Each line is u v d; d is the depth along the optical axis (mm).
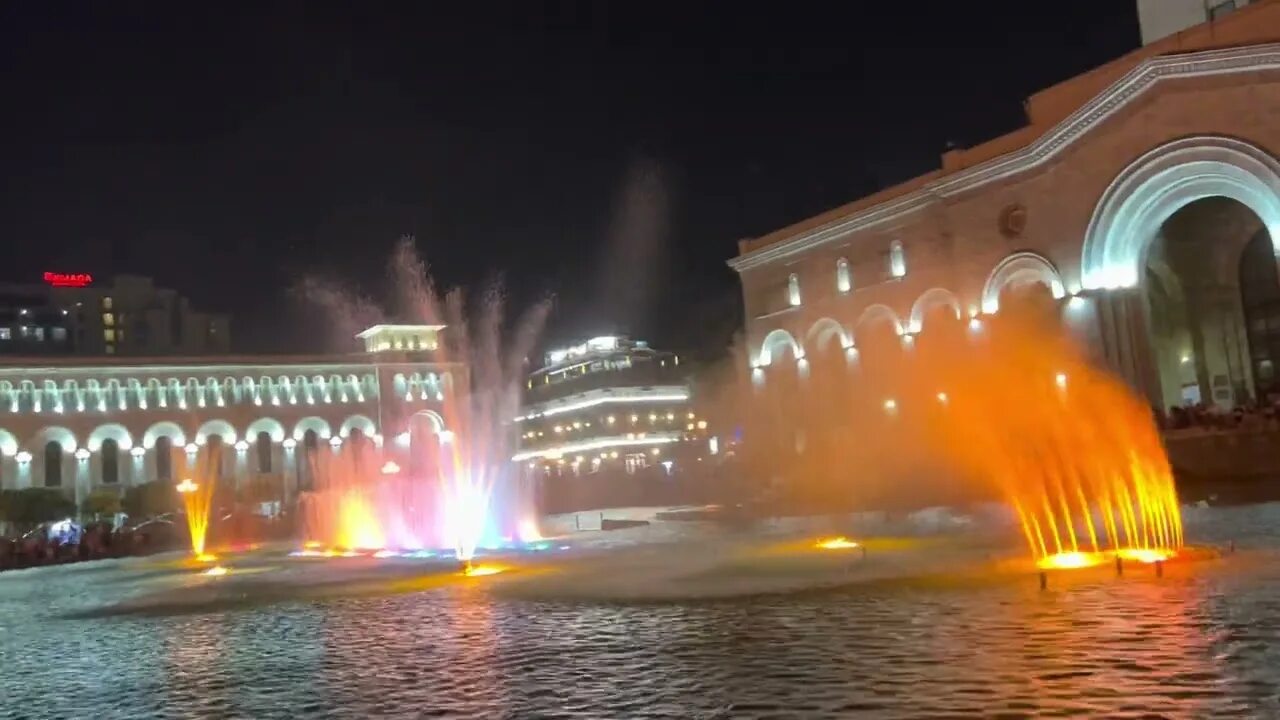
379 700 12414
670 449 114938
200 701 13188
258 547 59406
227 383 111000
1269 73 46719
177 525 73438
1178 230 58938
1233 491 37031
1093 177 53688
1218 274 59188
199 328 161000
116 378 105625
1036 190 57188
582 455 123250
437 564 34219
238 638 18812
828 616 16172
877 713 10117
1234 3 55688
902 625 14828
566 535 48219
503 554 35875
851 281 70188
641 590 21594
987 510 41156
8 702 14039
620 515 65312
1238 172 47688
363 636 17766
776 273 76812
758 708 10672
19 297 150750
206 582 33188
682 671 12797
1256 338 57812
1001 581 18672
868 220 68188
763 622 16078
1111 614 14344
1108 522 28953
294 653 16484
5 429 99812
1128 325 52656
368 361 118750
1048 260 56406
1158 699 9898
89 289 153875
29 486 100125
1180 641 12273
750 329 79125
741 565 25469
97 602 28422
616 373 124750
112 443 105938
